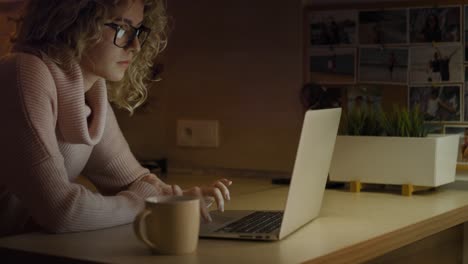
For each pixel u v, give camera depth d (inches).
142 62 75.1
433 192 80.3
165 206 47.3
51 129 57.8
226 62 101.0
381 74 91.9
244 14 99.2
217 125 102.0
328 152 62.5
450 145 79.8
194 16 103.2
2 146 57.1
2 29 111.3
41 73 58.3
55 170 56.2
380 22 91.7
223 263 45.3
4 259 51.4
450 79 88.4
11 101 56.8
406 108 90.8
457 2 87.4
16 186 57.0
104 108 65.4
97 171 71.1
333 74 94.0
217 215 63.5
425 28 89.4
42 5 61.7
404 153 77.3
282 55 96.8
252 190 86.3
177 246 47.7
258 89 98.7
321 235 55.1
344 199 75.1
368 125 80.5
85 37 60.3
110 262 46.0
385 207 69.7
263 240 52.6
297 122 95.7
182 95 104.8
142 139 108.7
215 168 102.7
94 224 57.1
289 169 96.5
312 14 94.9
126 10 61.5
